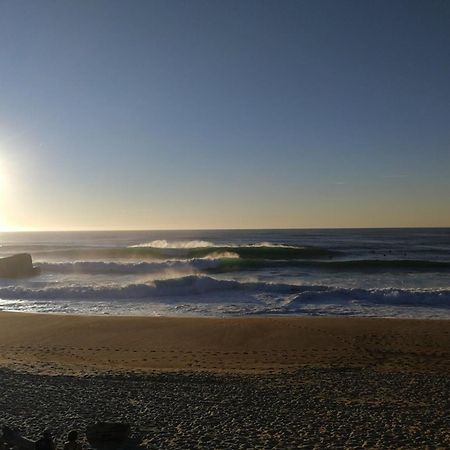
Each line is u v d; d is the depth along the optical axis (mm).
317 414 8539
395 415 8453
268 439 7281
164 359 13992
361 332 17297
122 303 24438
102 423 7086
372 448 6863
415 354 14469
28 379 10938
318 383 10891
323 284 30281
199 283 27688
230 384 10727
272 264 39906
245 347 15469
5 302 24969
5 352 14930
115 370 12047
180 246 62938
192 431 7660
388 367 12977
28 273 36531
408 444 7031
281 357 14203
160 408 8906
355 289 25125
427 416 8375
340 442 7129
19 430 7691
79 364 13148
